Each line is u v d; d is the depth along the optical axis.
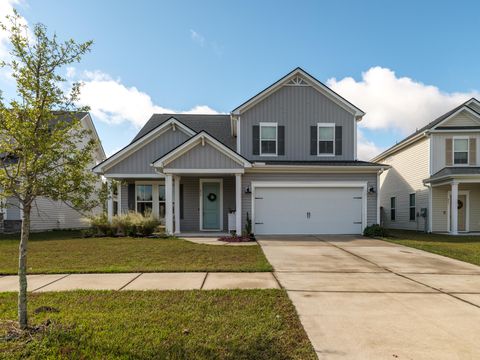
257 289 5.33
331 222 13.71
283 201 13.68
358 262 7.71
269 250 9.40
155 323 3.86
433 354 3.21
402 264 7.50
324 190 13.77
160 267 6.96
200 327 3.75
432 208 16.47
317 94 15.09
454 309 4.48
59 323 3.84
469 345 3.41
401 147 19.55
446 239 12.64
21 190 3.71
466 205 16.50
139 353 3.16
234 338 3.48
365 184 13.72
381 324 3.93
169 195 12.81
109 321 3.91
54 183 3.76
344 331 3.71
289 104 15.03
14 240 11.81
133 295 4.97
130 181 15.57
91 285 5.60
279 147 14.90
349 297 4.96
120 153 14.18
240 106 14.74
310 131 15.01
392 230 18.17
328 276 6.31
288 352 3.21
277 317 4.08
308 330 3.73
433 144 16.39
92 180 4.23
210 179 15.25
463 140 16.30
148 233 12.72
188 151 12.57
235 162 12.60
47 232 15.76
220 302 4.65
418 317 4.17
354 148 15.05
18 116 3.65
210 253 8.75
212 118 18.78
